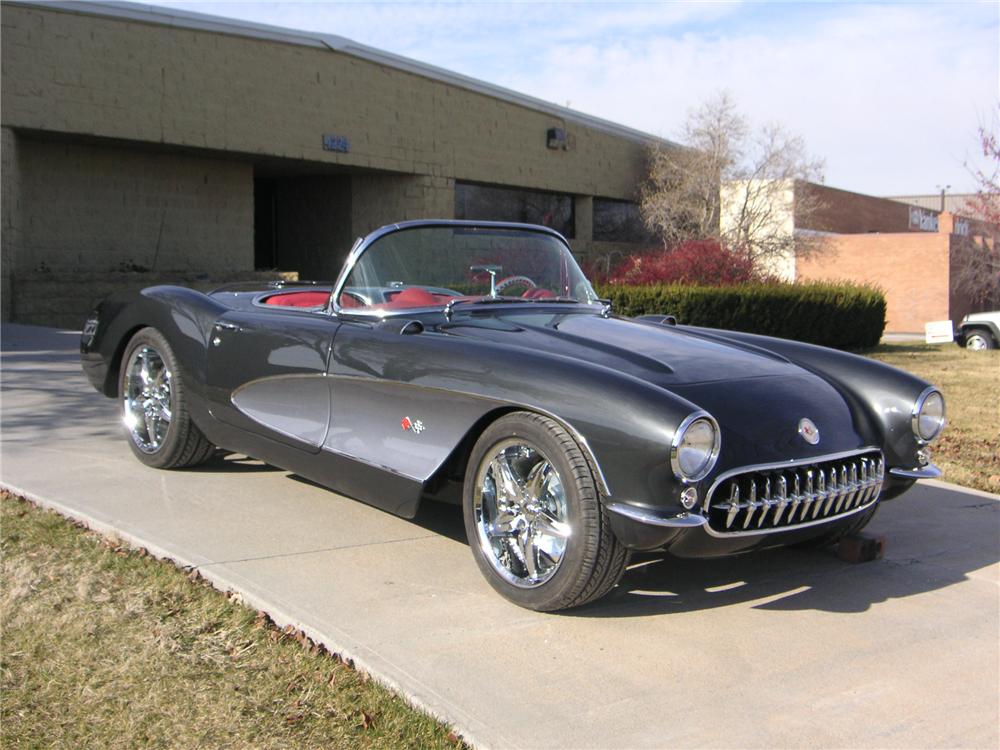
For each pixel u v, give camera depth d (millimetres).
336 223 22734
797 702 2697
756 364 3646
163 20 16531
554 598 3109
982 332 18109
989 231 26688
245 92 17938
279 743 2391
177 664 2785
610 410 2957
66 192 16859
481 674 2760
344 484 3861
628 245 28516
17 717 2500
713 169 25891
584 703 2625
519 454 3246
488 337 3605
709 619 3252
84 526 3971
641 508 2904
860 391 3711
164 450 4754
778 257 26812
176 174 18516
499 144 23516
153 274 16625
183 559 3539
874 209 40562
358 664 2787
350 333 3820
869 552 3893
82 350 5336
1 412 6344
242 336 4309
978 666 2975
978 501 5000
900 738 2531
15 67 14797
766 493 3072
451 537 3959
